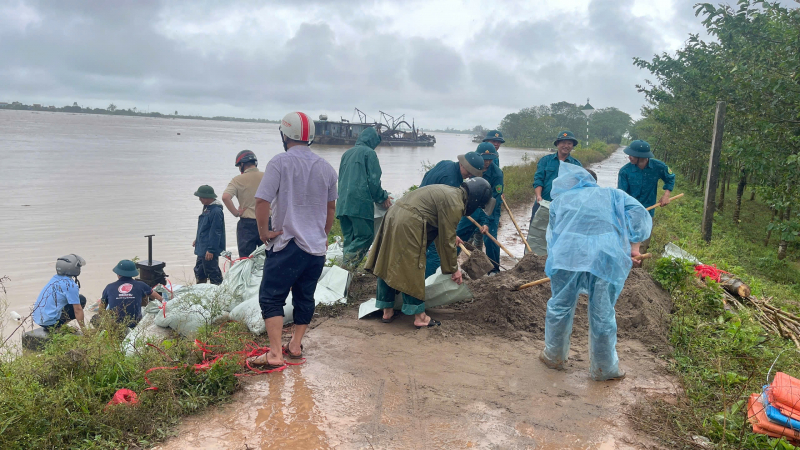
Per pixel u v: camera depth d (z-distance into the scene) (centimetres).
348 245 677
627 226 382
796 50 871
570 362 423
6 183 1928
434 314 521
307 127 393
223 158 3684
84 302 694
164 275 774
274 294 390
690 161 1917
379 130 7294
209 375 359
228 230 1270
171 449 295
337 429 317
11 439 280
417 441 307
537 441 310
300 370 396
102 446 291
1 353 407
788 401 295
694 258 735
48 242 1076
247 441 303
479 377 391
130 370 362
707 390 372
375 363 410
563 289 387
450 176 553
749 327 493
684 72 1475
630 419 338
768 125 920
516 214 1426
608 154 6438
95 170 2514
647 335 470
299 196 386
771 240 1323
